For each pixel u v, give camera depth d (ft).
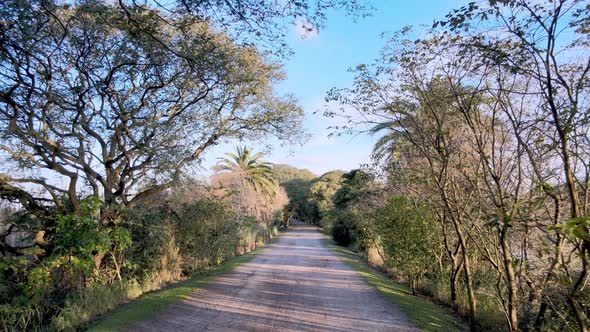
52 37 30.37
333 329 22.66
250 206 102.99
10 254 32.94
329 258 66.08
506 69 16.55
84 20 29.12
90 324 24.30
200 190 51.19
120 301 30.45
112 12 25.00
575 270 17.08
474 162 23.25
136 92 39.29
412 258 35.06
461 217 25.76
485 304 26.84
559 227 11.97
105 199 38.32
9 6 24.57
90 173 37.11
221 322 23.70
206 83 36.70
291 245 103.76
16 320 25.04
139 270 39.58
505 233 18.24
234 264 56.39
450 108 23.61
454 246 34.81
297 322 24.06
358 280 41.37
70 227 27.53
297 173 323.16
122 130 38.32
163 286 38.70
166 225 44.21
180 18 25.99
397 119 25.86
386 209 38.83
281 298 31.48
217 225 53.52
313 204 241.96
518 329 20.61
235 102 45.19
